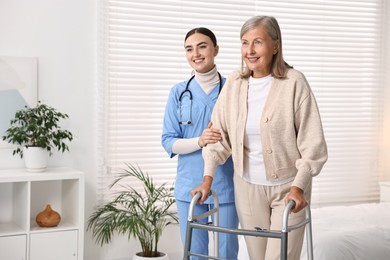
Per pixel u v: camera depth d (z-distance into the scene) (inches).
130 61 166.6
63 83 158.1
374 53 200.5
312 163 86.0
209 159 96.9
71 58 158.7
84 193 153.5
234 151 95.0
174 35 171.0
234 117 94.1
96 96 162.1
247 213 96.1
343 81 195.3
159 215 154.9
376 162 201.2
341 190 195.3
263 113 90.9
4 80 150.6
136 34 166.4
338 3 194.7
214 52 115.5
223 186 110.3
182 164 114.4
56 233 142.2
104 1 161.5
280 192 92.6
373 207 156.9
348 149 196.4
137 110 167.0
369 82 199.2
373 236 126.4
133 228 147.3
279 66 91.4
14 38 152.5
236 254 114.0
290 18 187.5
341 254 120.2
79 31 159.5
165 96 170.1
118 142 165.3
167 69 170.4
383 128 202.1
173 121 117.0
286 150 91.0
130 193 163.6
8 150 151.6
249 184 95.2
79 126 160.4
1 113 150.3
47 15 155.8
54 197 157.9
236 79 96.3
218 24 175.8
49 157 156.9
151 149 169.0
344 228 131.0
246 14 179.8
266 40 89.7
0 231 139.2
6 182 148.6
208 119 114.4
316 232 126.5
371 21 199.5
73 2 158.4
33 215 155.3
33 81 153.6
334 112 193.9
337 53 194.7
